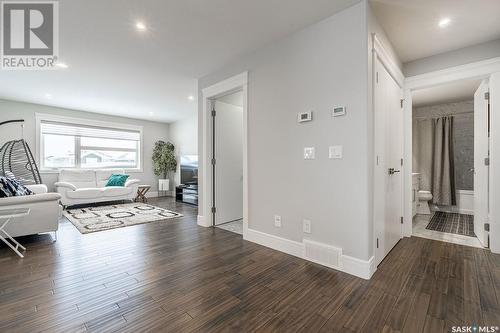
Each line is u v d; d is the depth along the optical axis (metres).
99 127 6.15
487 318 1.43
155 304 1.59
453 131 4.71
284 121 2.54
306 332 1.33
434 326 1.36
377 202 2.17
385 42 2.42
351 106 2.02
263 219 2.78
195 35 2.49
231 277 1.98
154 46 2.72
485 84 2.67
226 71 3.23
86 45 2.68
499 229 2.49
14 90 4.25
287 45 2.50
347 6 2.02
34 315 1.46
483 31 2.39
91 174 5.80
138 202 6.02
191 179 6.00
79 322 1.40
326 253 2.18
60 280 1.92
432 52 2.86
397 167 2.88
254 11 2.09
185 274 2.03
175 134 7.27
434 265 2.20
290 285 1.84
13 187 2.86
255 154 2.85
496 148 2.50
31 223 2.78
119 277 1.98
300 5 2.00
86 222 3.83
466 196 4.56
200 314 1.49
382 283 1.87
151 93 4.48
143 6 2.02
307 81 2.33
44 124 5.35
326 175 2.19
